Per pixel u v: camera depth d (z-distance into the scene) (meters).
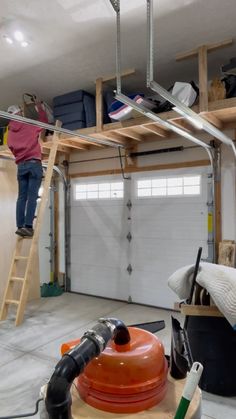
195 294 2.51
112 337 0.93
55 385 0.75
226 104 3.11
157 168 4.94
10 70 3.80
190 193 4.64
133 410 0.88
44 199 4.25
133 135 4.64
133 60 3.59
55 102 4.58
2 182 4.95
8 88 4.34
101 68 3.79
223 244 4.23
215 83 3.24
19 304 4.12
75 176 5.86
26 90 4.42
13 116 3.17
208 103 3.21
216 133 3.62
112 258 5.42
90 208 5.69
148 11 2.01
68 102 4.46
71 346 1.00
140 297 5.11
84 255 5.77
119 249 5.34
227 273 2.29
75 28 2.91
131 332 1.10
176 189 4.77
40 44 3.19
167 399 0.94
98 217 5.59
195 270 2.44
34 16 2.72
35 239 4.17
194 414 0.88
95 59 3.55
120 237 5.33
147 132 4.62
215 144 4.36
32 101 4.48
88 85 4.29
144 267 5.07
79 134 4.13
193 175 4.61
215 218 4.40
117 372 0.90
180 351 1.04
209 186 4.48
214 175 4.38
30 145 4.06
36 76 3.98
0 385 2.66
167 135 4.69
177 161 4.76
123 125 3.86
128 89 4.45
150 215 5.02
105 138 4.66
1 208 4.90
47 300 5.32
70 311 4.71
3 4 2.56
